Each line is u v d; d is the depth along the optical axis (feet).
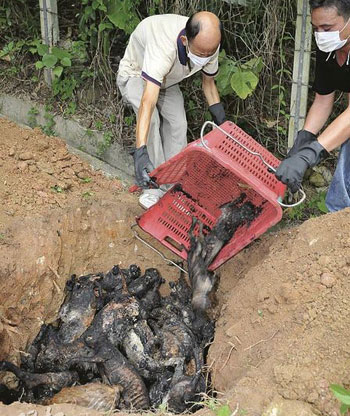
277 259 16.53
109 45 22.57
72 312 18.52
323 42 14.56
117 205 20.25
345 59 15.34
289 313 15.05
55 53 22.11
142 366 17.37
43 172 20.71
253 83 19.36
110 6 21.02
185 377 16.29
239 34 20.80
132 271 19.67
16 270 17.62
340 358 13.52
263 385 13.61
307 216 20.74
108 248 20.11
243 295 16.56
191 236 17.95
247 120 21.50
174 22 16.90
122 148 22.24
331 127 15.03
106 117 22.68
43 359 17.44
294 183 14.84
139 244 20.33
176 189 18.03
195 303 17.75
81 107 23.06
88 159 22.44
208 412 13.32
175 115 19.10
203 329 17.81
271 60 20.42
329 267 15.25
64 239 19.15
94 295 18.84
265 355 14.58
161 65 16.80
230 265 19.03
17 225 18.40
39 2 23.04
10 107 23.85
